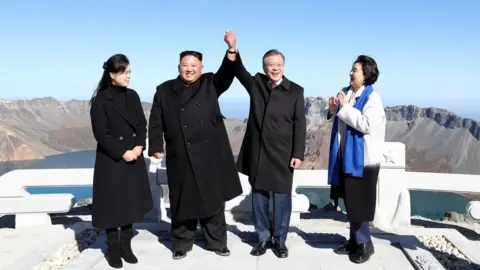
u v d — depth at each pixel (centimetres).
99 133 350
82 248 441
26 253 427
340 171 365
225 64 356
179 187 372
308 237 436
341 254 392
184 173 370
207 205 369
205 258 385
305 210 501
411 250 389
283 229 384
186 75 368
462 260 405
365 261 371
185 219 375
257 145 376
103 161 358
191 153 366
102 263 376
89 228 504
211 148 372
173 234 389
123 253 376
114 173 356
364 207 352
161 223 492
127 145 359
